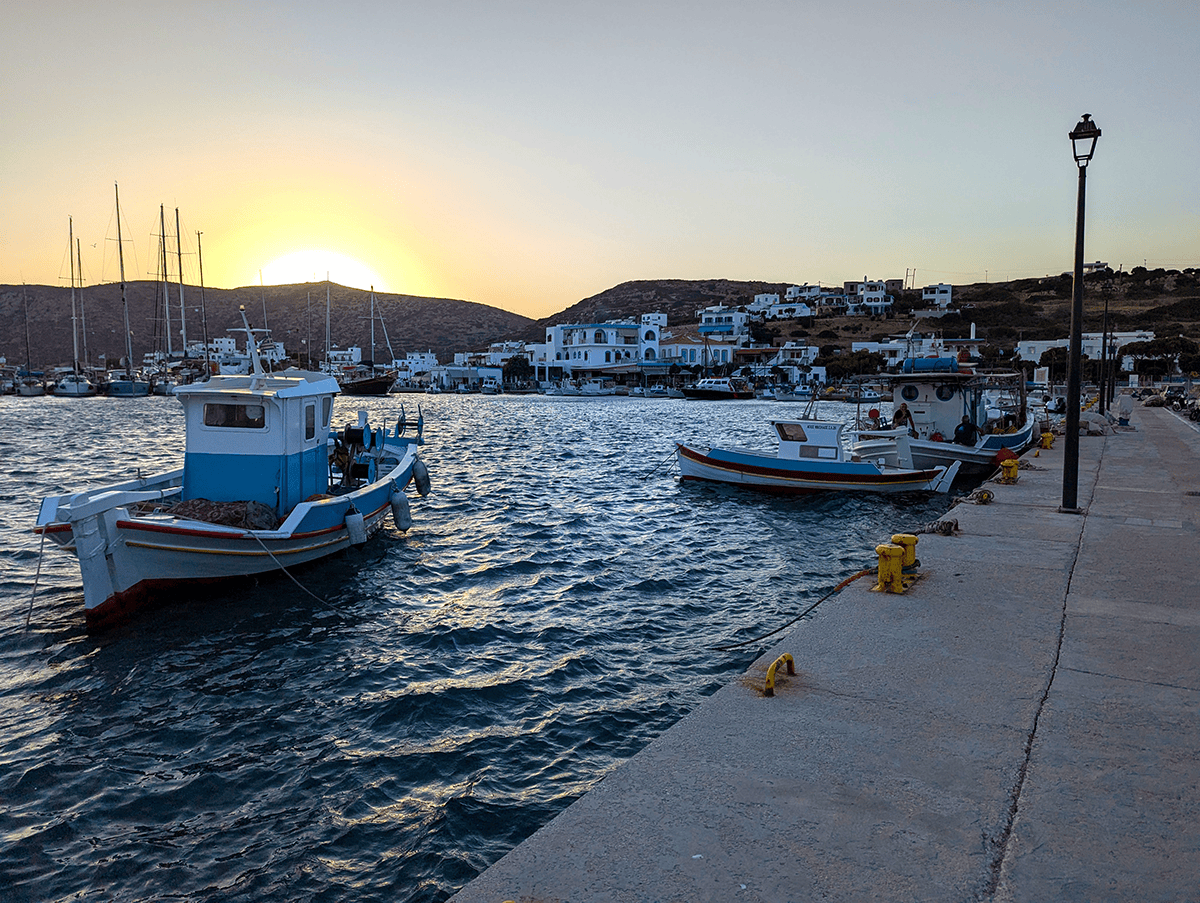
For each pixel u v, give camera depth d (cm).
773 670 589
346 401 11138
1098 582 898
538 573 1576
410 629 1217
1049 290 17900
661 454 4050
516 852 388
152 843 673
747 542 1903
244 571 1397
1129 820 414
